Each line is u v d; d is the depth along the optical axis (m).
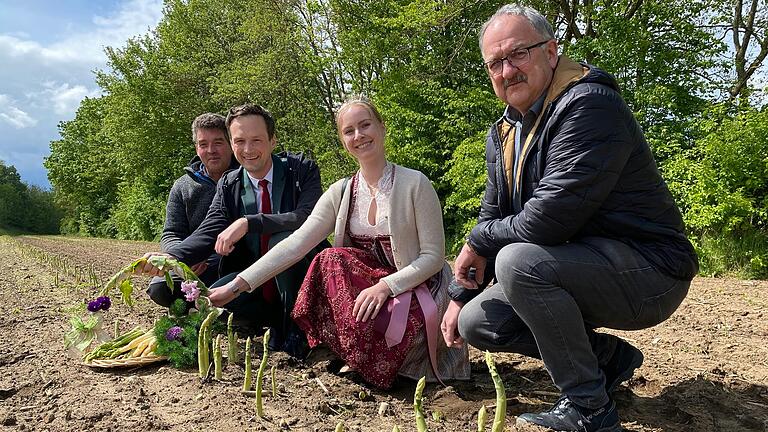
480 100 13.49
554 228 2.38
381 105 15.81
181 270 3.43
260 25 19.58
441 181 14.94
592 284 2.39
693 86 12.40
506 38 2.57
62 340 4.23
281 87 19.84
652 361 3.82
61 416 2.70
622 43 12.02
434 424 2.67
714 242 9.12
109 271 9.25
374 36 16.92
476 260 2.81
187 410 2.76
